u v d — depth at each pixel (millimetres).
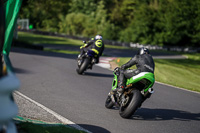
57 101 25625
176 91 39000
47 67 48750
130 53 139875
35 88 30734
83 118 20984
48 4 168250
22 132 14516
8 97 6887
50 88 31609
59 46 150500
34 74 40531
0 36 8281
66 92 30297
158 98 32375
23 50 89812
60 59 65812
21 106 21391
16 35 131875
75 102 26016
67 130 16453
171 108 28062
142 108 26594
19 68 45438
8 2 15883
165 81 48562
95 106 25266
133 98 20797
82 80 38938
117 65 63094
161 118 23562
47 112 20953
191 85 50250
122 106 22156
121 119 21891
